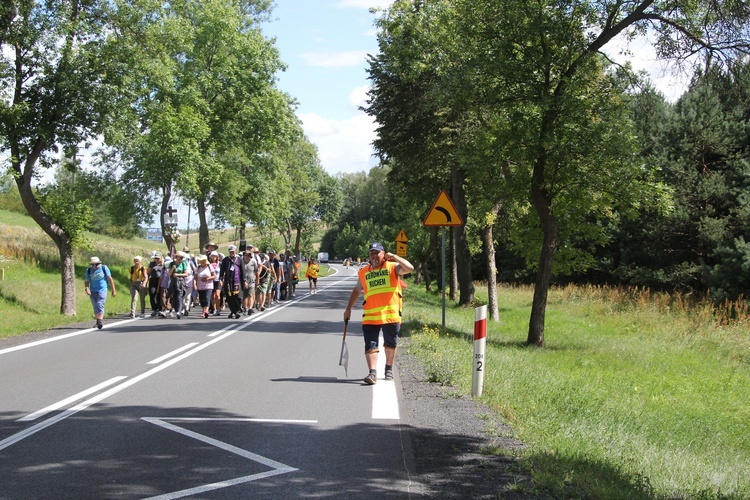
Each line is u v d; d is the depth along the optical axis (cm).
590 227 1950
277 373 1066
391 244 6575
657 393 1277
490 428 703
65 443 644
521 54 1783
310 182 7781
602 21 1736
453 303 3694
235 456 606
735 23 1556
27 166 2066
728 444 958
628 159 1706
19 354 1269
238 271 2159
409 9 2556
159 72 2236
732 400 1267
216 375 1044
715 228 3466
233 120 3609
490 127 1941
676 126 3706
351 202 14775
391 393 901
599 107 1722
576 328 2266
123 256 3981
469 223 3222
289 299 3344
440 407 811
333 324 2000
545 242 1864
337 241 14088
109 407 807
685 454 799
